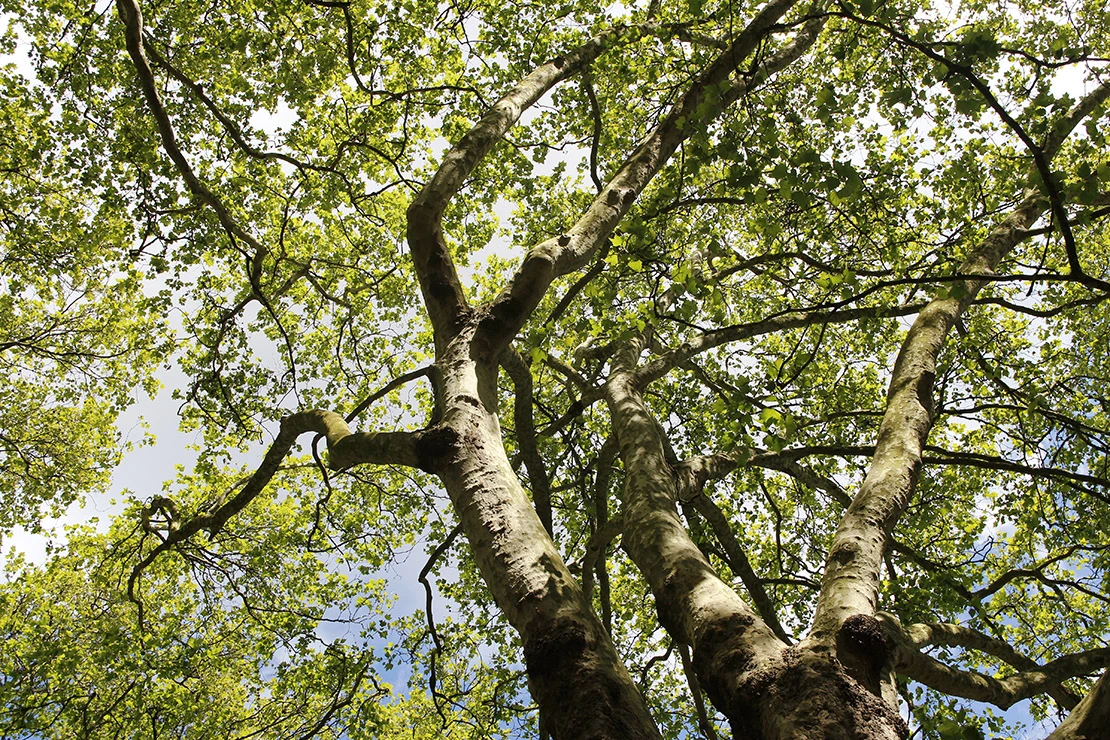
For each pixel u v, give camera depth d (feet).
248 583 39.55
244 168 38.24
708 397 37.22
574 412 31.35
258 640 39.14
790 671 9.58
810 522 38.22
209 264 39.09
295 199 39.91
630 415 19.08
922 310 19.38
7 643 36.60
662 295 27.89
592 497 34.81
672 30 28.81
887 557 28.66
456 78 36.91
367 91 29.99
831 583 11.42
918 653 11.74
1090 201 11.84
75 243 44.01
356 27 33.99
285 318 44.06
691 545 13.12
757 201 14.44
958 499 35.63
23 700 34.53
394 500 41.91
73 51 35.81
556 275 19.35
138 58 26.22
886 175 21.77
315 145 37.68
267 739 38.47
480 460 14.69
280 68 35.12
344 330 44.57
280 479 42.78
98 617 39.22
